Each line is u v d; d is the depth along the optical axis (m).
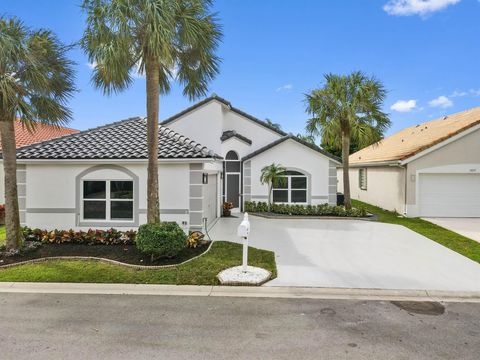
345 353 4.54
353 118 16.16
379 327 5.32
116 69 8.95
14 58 8.43
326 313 5.87
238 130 20.80
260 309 6.05
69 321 5.57
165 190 11.88
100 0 8.69
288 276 7.79
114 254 9.28
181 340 4.90
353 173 27.28
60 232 10.77
